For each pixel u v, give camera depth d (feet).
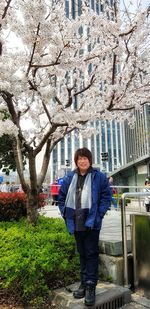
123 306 11.76
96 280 11.27
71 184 11.66
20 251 12.49
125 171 87.61
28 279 11.43
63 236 14.44
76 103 19.90
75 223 11.24
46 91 14.97
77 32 17.19
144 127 54.75
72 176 11.88
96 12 18.01
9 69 14.05
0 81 13.97
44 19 13.24
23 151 19.19
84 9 17.17
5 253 12.47
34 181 16.88
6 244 13.50
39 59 15.62
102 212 11.09
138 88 19.31
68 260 13.57
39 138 21.57
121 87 17.19
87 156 11.61
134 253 13.37
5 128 13.89
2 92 14.42
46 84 18.04
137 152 114.32
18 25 13.79
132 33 16.78
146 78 19.58
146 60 19.62
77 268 13.64
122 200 13.42
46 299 12.09
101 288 12.42
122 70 18.75
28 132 21.57
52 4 15.79
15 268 11.11
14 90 14.12
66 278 13.01
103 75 19.35
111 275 13.34
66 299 11.50
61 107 16.67
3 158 28.45
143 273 12.86
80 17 16.87
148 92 20.12
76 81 19.85
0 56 14.26
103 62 19.06
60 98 19.81
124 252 13.17
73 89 19.80
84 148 11.89
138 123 54.60
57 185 44.21
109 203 11.30
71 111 16.57
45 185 56.75
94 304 10.96
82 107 19.26
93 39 18.08
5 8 13.53
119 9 16.15
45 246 13.14
